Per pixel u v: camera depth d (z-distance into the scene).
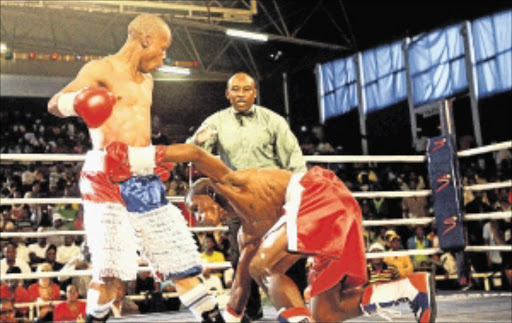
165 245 2.31
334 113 14.82
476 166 10.17
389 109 13.30
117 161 2.18
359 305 2.26
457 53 11.63
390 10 12.91
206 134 2.51
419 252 4.57
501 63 10.73
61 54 13.12
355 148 14.15
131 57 2.38
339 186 2.17
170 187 10.61
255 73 15.16
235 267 3.43
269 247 2.10
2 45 11.98
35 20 12.91
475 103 11.27
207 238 6.57
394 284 2.22
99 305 2.32
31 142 13.52
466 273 4.57
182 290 2.37
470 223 7.09
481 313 3.39
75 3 11.10
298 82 15.69
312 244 2.00
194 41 14.62
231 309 2.49
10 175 11.30
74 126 15.01
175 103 15.20
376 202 9.57
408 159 4.69
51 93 13.07
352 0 13.46
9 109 14.68
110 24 12.79
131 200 2.27
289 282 2.13
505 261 6.66
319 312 2.31
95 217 2.24
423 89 12.44
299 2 13.65
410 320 3.24
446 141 4.59
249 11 12.02
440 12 11.87
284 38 12.52
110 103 2.06
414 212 8.80
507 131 10.66
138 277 6.34
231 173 2.27
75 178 11.22
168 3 11.51
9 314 5.36
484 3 10.95
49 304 5.81
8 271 6.18
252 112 3.41
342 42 14.05
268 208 2.28
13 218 8.84
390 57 13.23
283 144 3.39
